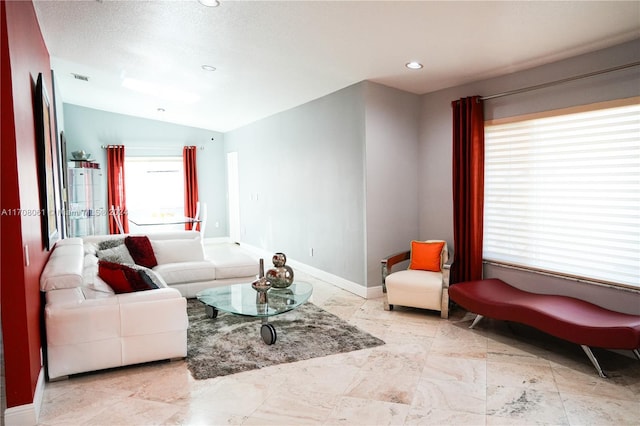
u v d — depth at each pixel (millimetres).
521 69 3867
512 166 4008
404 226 5004
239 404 2537
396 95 4828
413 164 5027
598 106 3256
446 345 3426
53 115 4605
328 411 2447
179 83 5652
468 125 4254
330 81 4785
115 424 2338
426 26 3168
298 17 3260
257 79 5090
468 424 2301
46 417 2408
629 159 3113
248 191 8312
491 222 4254
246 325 3932
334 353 3273
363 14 3082
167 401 2578
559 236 3625
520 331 3744
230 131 9266
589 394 2617
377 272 4840
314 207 5781
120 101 7285
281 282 4012
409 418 2363
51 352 2773
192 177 9266
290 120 6371
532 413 2404
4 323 2266
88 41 4184
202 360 3166
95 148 8406
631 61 3066
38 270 2797
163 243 5199
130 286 3227
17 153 2230
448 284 4031
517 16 2859
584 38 3111
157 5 3316
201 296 3910
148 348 3020
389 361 3123
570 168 3514
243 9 3248
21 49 2521
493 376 2871
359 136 4758
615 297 3232
